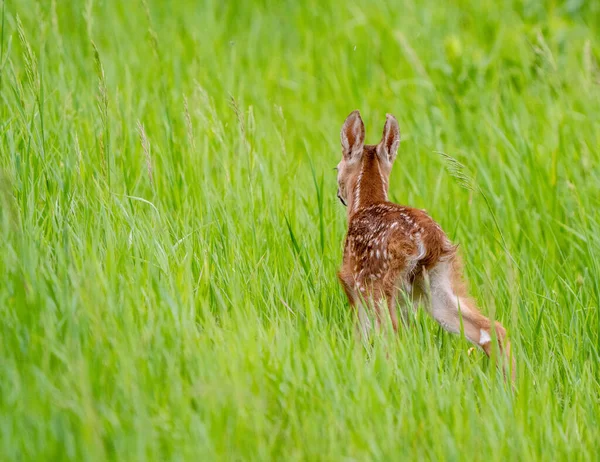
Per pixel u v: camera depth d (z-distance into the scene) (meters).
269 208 17.70
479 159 21.30
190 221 17.25
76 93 21.03
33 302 12.93
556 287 17.36
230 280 15.16
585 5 30.61
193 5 30.42
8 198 14.01
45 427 10.91
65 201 15.95
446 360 14.71
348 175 17.97
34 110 17.91
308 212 18.88
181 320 13.36
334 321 15.27
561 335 15.67
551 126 22.67
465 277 16.55
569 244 18.95
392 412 12.39
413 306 15.80
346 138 17.94
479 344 15.31
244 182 19.00
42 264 13.77
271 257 16.62
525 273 17.11
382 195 17.47
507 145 21.30
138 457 10.62
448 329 15.59
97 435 10.47
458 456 11.68
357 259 15.95
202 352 12.66
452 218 19.48
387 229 15.48
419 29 29.11
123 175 18.12
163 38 26.84
